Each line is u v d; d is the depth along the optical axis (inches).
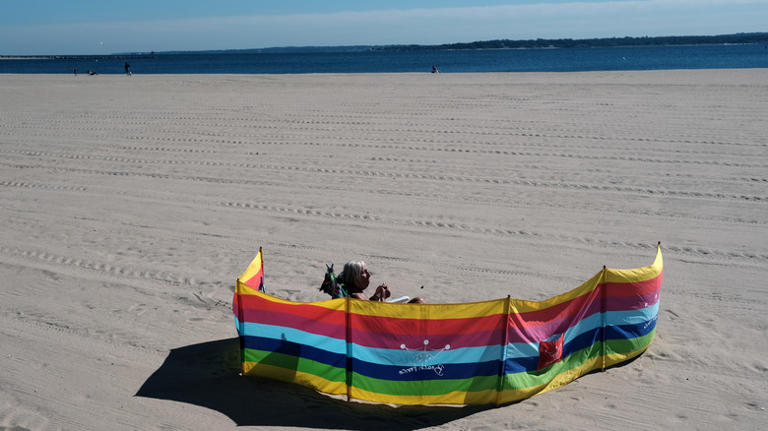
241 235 424.2
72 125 895.7
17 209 497.4
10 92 1380.4
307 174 585.6
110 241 415.8
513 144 689.6
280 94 1248.2
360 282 252.5
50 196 534.6
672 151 634.2
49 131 850.1
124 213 480.7
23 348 270.7
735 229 415.2
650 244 392.8
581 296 231.5
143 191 543.5
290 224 445.7
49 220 466.3
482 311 212.5
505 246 394.3
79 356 263.4
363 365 221.6
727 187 508.1
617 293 240.1
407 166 605.9
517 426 210.7
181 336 281.0
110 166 641.0
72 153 707.4
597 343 243.4
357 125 837.8
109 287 338.6
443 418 216.4
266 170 606.2
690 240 398.0
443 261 371.2
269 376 240.5
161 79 1776.6
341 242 406.9
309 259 377.4
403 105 1022.4
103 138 792.3
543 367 226.7
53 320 298.2
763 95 999.6
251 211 478.6
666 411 219.3
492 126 799.7
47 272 361.7
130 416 220.1
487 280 342.3
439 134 757.9
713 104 920.9
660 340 269.9
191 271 359.9
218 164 636.7
